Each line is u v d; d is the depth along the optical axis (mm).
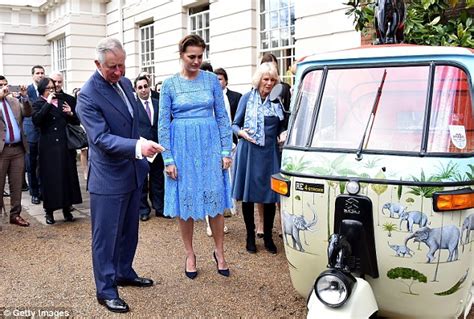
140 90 6191
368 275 2734
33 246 5293
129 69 13062
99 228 3627
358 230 2672
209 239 5449
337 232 2766
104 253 3660
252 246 4941
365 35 5941
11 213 6223
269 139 4676
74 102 6289
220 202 4184
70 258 4871
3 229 6012
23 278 4332
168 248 5145
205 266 4566
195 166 4066
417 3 5266
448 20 5277
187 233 4254
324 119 3025
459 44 4773
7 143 6004
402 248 2621
